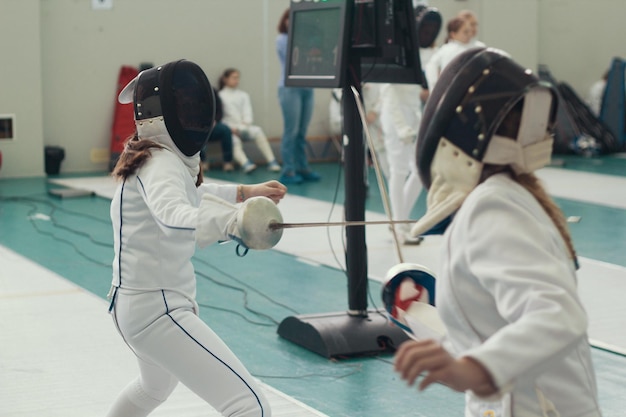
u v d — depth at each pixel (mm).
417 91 6504
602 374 3762
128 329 2395
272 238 1934
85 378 3713
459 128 1499
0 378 3705
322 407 3432
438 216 1528
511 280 1339
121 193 2402
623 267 5723
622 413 3336
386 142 6547
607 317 4566
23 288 5273
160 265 2379
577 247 6402
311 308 4902
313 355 4086
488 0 12500
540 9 13242
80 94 11031
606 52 13688
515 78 1467
